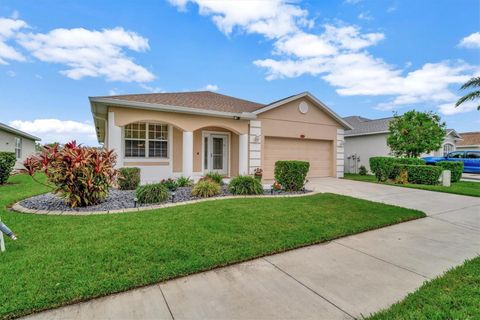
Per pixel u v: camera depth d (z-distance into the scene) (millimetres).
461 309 2391
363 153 19625
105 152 6500
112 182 6668
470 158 16906
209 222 4863
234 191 8195
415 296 2646
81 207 6074
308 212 5805
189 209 5812
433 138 15312
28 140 20734
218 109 11273
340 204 6727
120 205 6285
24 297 2443
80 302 2504
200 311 2422
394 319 2275
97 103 8906
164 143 11477
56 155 5773
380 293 2766
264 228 4637
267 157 12812
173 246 3725
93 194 6176
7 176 10586
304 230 4613
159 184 7094
